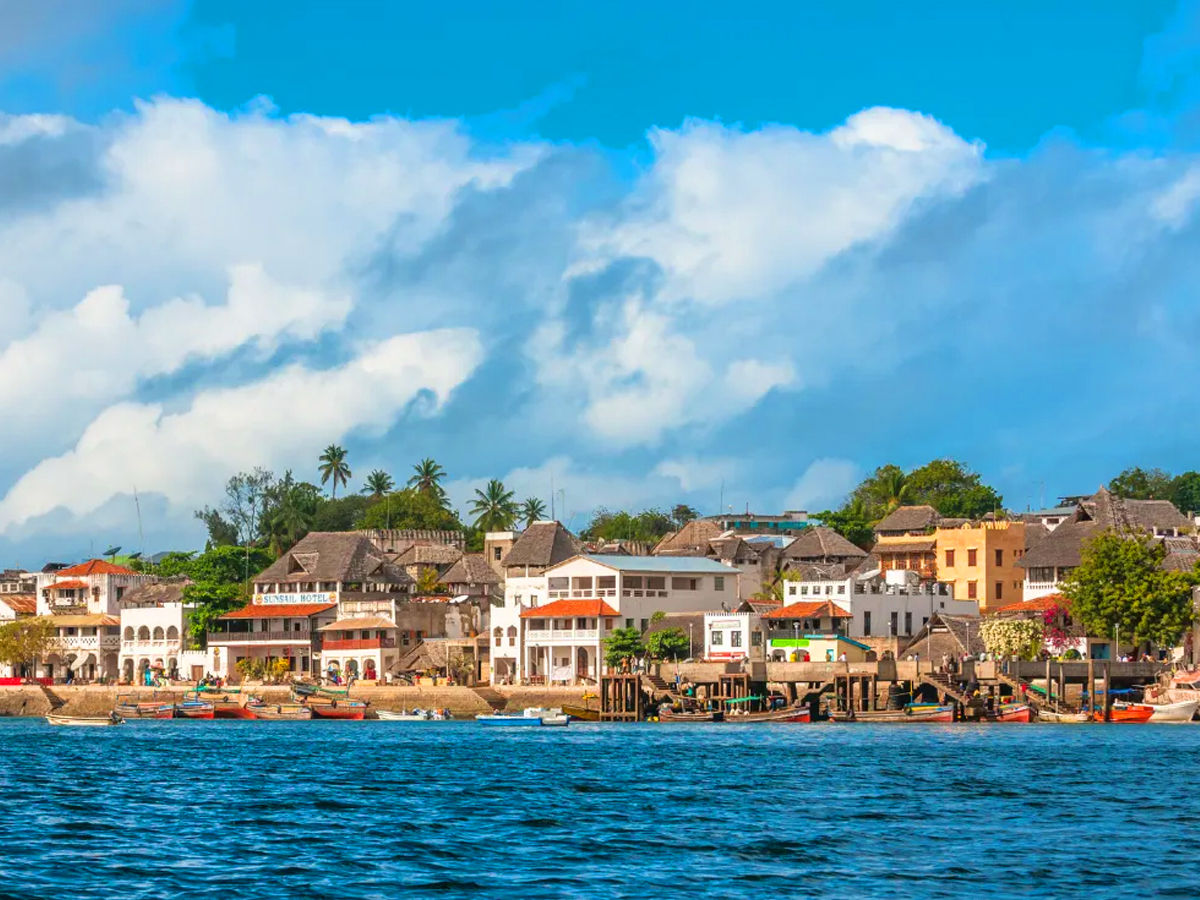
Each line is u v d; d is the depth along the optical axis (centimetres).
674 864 9662
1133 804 12688
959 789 13900
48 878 9069
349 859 9850
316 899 8575
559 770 16200
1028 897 8644
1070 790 13775
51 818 11850
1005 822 11588
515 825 11506
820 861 9775
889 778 14988
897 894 8719
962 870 9444
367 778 15375
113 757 18612
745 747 19388
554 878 9175
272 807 12688
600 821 11725
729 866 9588
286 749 19950
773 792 13775
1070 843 10512
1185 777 14925
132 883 8962
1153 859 9844
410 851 10181
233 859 9831
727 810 12400
